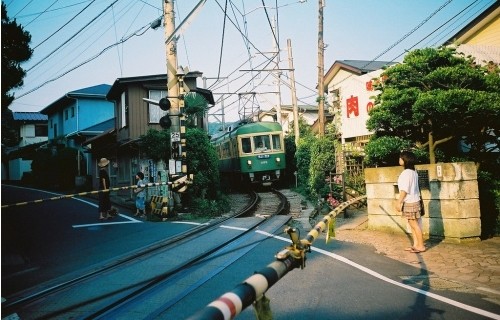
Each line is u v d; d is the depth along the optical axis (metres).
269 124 21.02
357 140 13.77
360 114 13.52
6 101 9.66
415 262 5.71
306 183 17.14
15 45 9.52
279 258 2.04
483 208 7.56
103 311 4.15
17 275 5.89
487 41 12.51
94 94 27.47
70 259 6.79
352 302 4.18
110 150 20.41
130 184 17.62
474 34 12.80
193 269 5.71
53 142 28.61
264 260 6.10
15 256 7.09
